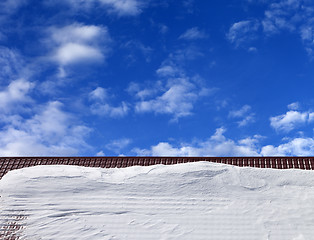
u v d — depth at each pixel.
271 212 14.51
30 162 20.06
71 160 20.30
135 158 20.22
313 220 14.04
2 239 13.55
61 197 15.34
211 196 15.43
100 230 13.87
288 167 18.52
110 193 15.61
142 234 13.72
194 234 13.66
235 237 13.50
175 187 15.89
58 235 13.66
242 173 16.66
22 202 15.05
